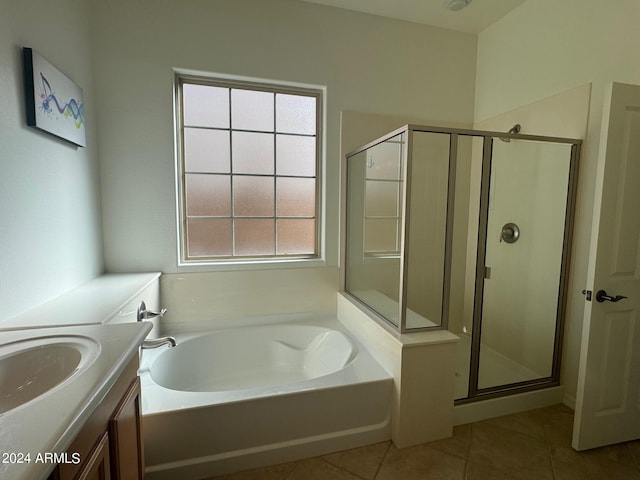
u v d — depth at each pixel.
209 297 2.25
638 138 1.52
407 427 1.65
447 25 2.51
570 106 1.95
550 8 2.06
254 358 2.28
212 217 2.29
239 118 2.27
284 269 2.39
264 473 1.49
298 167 2.43
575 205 1.98
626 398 1.67
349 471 1.51
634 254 1.58
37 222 1.36
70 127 1.59
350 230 2.45
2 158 1.15
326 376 1.69
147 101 2.03
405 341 1.62
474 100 2.66
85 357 0.88
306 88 2.36
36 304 1.35
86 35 1.84
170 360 1.95
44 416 0.61
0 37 1.15
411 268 1.75
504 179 2.06
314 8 2.26
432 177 1.76
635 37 1.64
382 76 2.44
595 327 1.56
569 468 1.53
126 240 2.08
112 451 0.88
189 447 1.43
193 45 2.06
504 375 2.19
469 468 1.53
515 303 2.23
